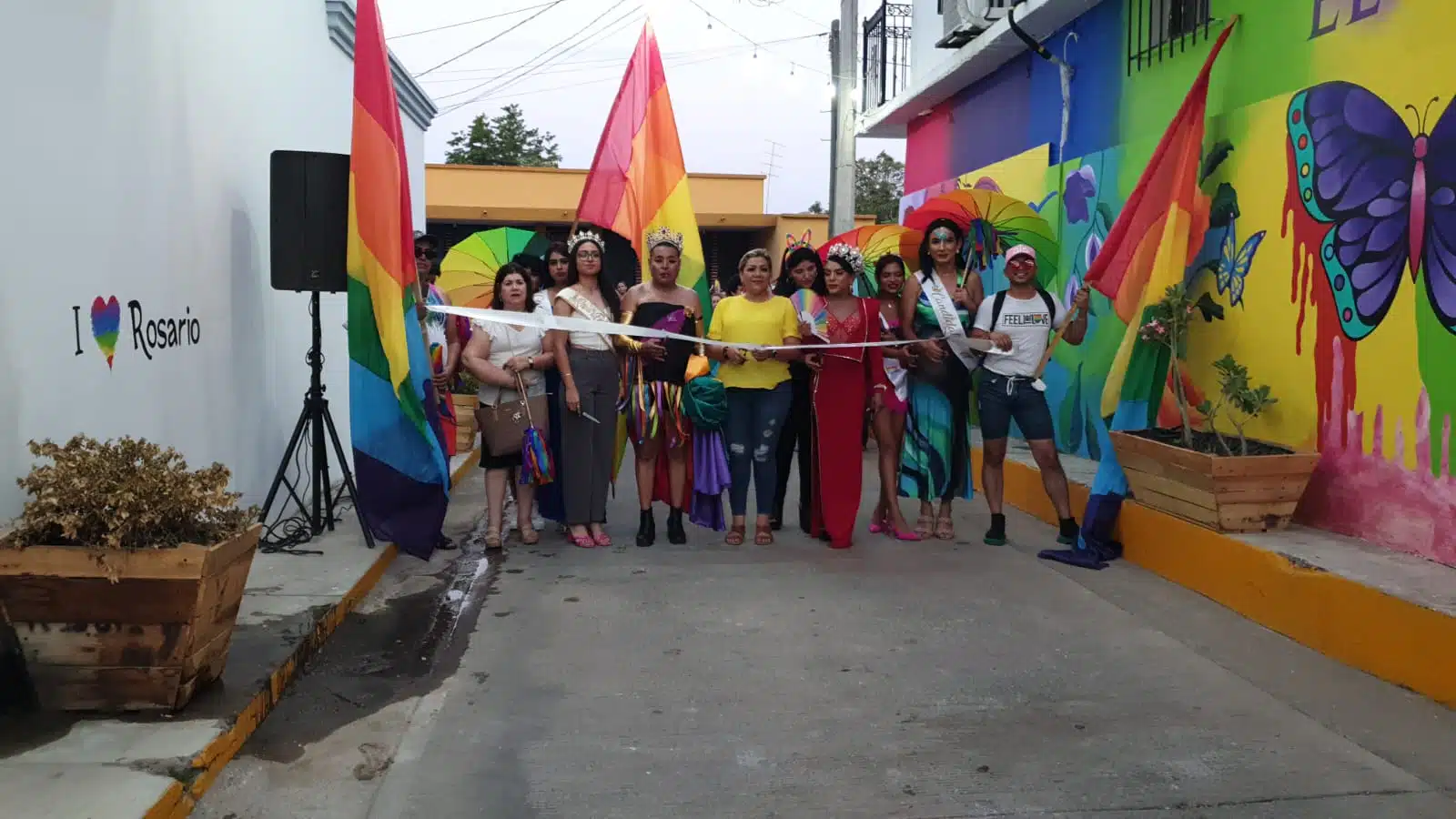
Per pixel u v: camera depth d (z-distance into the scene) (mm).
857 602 5434
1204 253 6625
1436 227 4844
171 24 5035
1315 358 5648
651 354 6461
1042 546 6641
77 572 3322
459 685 4246
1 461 3654
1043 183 9297
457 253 9281
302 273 5789
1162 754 3613
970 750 3660
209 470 3662
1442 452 4809
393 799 3279
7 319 3699
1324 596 4613
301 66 7246
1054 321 6445
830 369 6535
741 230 26531
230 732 3467
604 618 5145
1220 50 6488
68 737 3316
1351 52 5391
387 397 5762
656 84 7176
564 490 6617
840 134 14234
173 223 5059
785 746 3689
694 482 6582
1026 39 8898
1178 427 6480
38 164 3896
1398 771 3475
